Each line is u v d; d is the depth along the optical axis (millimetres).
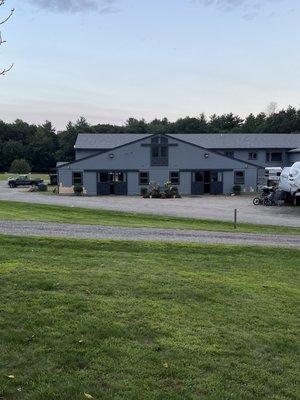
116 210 29438
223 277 9508
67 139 122750
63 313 6461
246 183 51156
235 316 6957
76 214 25562
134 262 10547
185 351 5508
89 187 50062
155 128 118688
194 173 50844
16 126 146875
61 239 13484
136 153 50344
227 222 23422
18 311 6445
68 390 4453
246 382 4879
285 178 35625
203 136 61906
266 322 6789
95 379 4715
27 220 19828
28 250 11648
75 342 5535
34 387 4488
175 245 13438
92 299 7211
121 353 5324
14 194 47469
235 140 60219
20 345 5363
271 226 22172
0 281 7957
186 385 4719
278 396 4637
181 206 34281
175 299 7590
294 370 5246
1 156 124812
